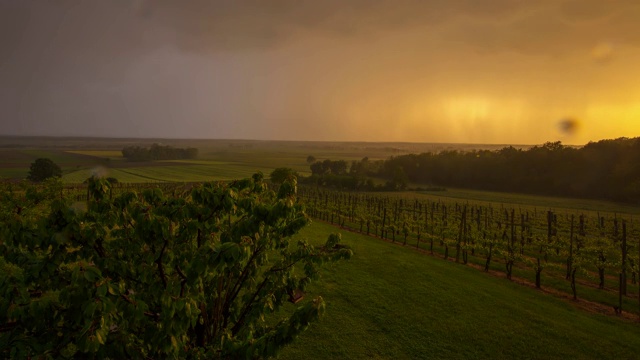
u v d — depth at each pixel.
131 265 5.21
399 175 135.50
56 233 4.43
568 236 50.44
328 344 15.04
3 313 4.06
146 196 5.05
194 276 4.67
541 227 58.81
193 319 4.71
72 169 137.62
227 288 5.91
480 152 162.88
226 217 5.82
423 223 45.81
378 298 20.91
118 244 5.20
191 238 5.09
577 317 20.97
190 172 154.50
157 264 5.16
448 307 20.69
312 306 4.82
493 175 142.62
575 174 123.94
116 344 4.36
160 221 4.77
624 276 25.81
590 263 27.75
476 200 110.94
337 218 61.31
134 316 4.47
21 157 188.25
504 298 23.17
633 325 20.38
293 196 5.84
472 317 19.58
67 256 4.72
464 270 30.09
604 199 113.12
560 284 28.25
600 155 124.81
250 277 6.21
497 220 65.81
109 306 3.88
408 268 28.16
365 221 48.22
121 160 194.50
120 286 4.36
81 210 4.60
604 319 21.06
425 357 15.15
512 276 30.14
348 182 128.75
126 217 5.00
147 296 5.07
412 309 19.88
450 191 134.50
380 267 27.50
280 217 5.10
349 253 6.63
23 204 10.50
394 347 15.65
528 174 136.12
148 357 4.86
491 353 15.96
